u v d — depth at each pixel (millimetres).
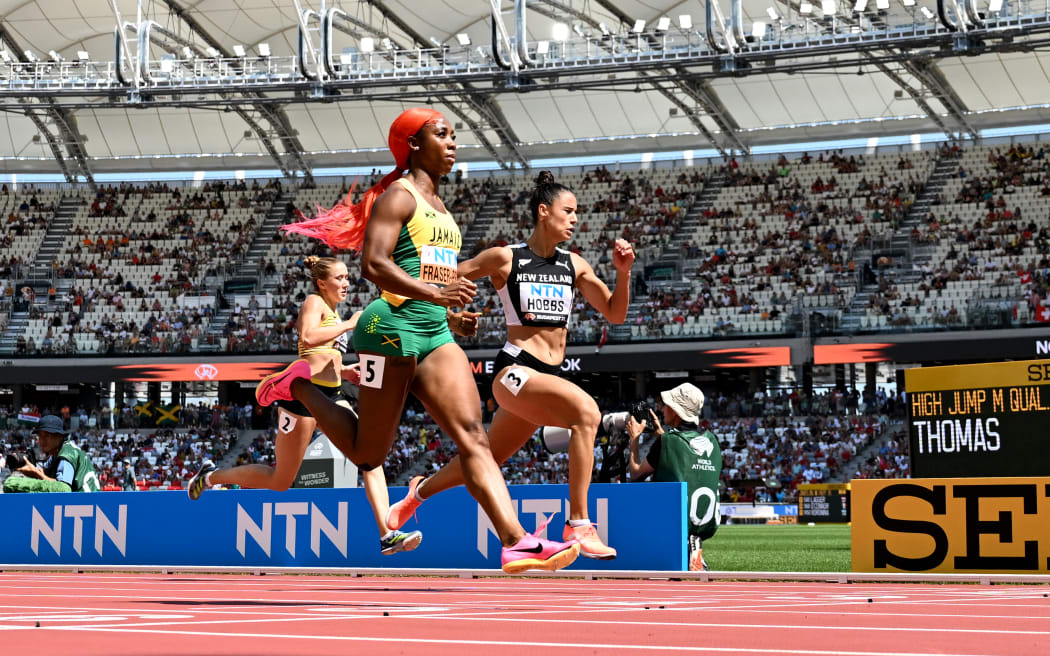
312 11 34594
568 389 5504
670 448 8875
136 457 36938
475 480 4219
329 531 9289
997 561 7898
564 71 33062
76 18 38000
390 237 4543
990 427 9852
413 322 4504
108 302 40562
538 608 5129
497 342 35344
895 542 8266
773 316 34156
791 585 7574
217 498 9734
